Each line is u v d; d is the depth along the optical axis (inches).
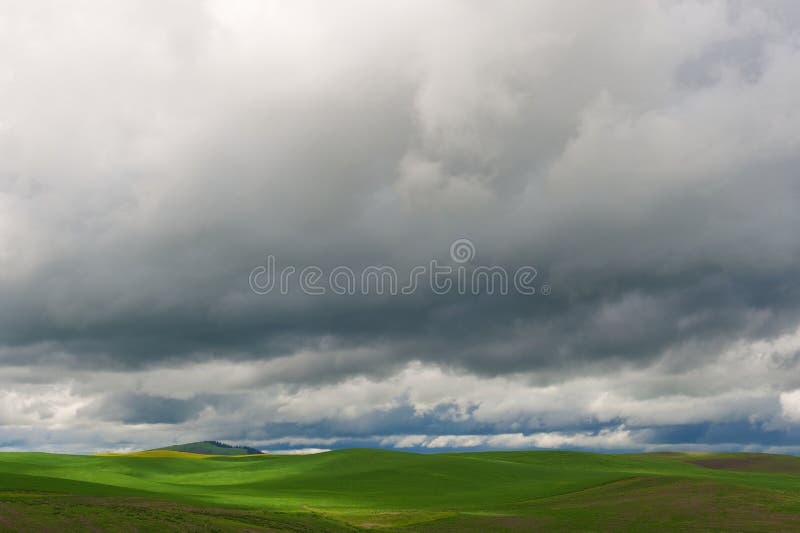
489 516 2770.7
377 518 2687.0
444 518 2706.7
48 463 5506.9
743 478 4940.9
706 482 3432.6
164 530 1748.3
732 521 2529.5
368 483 4446.4
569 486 3882.9
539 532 2420.0
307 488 4215.1
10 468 4982.8
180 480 5014.8
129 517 1840.6
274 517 2294.5
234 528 1927.9
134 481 4402.1
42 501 2209.6
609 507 2955.2
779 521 2524.6
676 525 2488.9
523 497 3585.1
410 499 3563.0
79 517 1752.0
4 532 1494.8
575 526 2527.1
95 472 4913.9
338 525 2330.2
